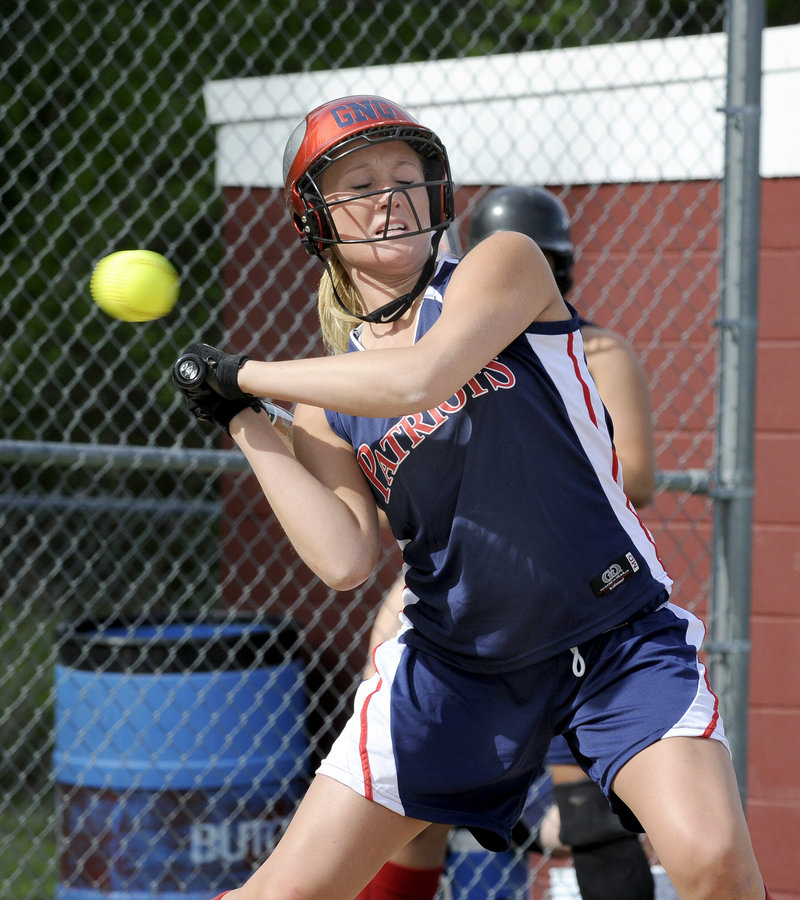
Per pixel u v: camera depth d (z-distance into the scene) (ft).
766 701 52.49
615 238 55.62
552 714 27.53
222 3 100.63
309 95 59.47
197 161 101.35
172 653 48.14
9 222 54.65
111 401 96.58
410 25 104.73
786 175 53.47
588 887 38.58
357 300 30.37
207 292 96.89
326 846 26.45
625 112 55.06
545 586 26.48
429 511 27.22
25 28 97.86
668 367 55.06
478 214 41.16
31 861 63.16
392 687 27.91
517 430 26.55
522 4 110.93
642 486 37.37
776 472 53.11
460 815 27.53
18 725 79.56
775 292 53.57
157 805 47.37
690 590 54.03
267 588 59.62
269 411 28.94
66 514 61.46
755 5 43.83
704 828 23.57
